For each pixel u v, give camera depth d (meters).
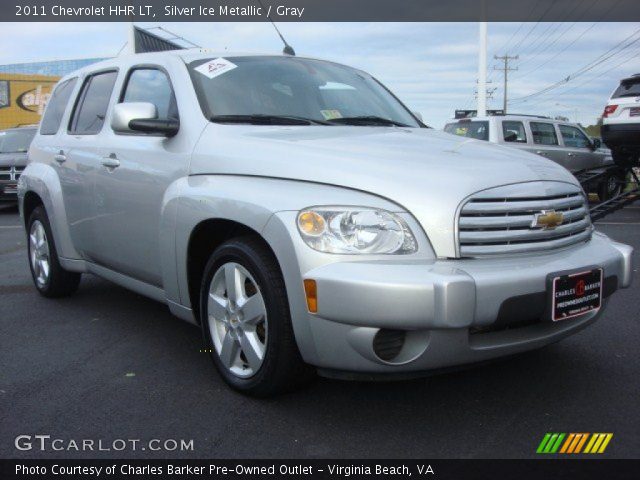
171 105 4.05
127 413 3.26
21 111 30.19
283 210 3.01
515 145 12.34
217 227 3.56
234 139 3.56
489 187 3.00
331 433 3.00
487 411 3.20
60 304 5.39
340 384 3.54
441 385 3.52
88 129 4.86
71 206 4.89
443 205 2.89
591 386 3.48
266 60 4.45
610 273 3.27
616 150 11.02
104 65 5.04
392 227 2.86
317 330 2.88
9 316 5.04
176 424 3.12
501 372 3.69
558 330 3.18
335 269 2.80
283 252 2.97
